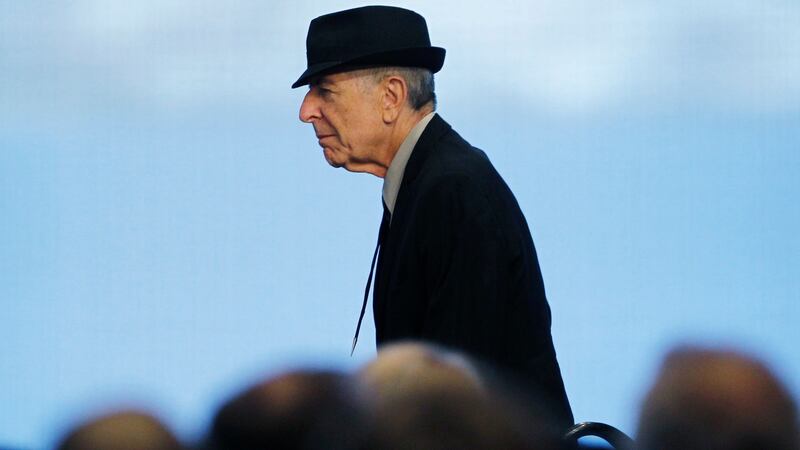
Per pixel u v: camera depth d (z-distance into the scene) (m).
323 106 9.20
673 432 4.00
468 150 9.23
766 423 3.93
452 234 8.74
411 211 8.93
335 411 4.34
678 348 4.09
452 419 3.97
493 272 8.73
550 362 9.00
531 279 9.05
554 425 4.22
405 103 9.15
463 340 8.64
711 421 3.95
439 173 8.90
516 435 3.97
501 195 9.05
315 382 4.50
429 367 4.19
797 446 3.94
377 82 9.09
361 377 4.34
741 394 3.94
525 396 4.33
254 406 4.47
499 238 8.80
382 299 9.09
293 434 4.45
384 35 9.05
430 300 8.76
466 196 8.81
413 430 3.96
